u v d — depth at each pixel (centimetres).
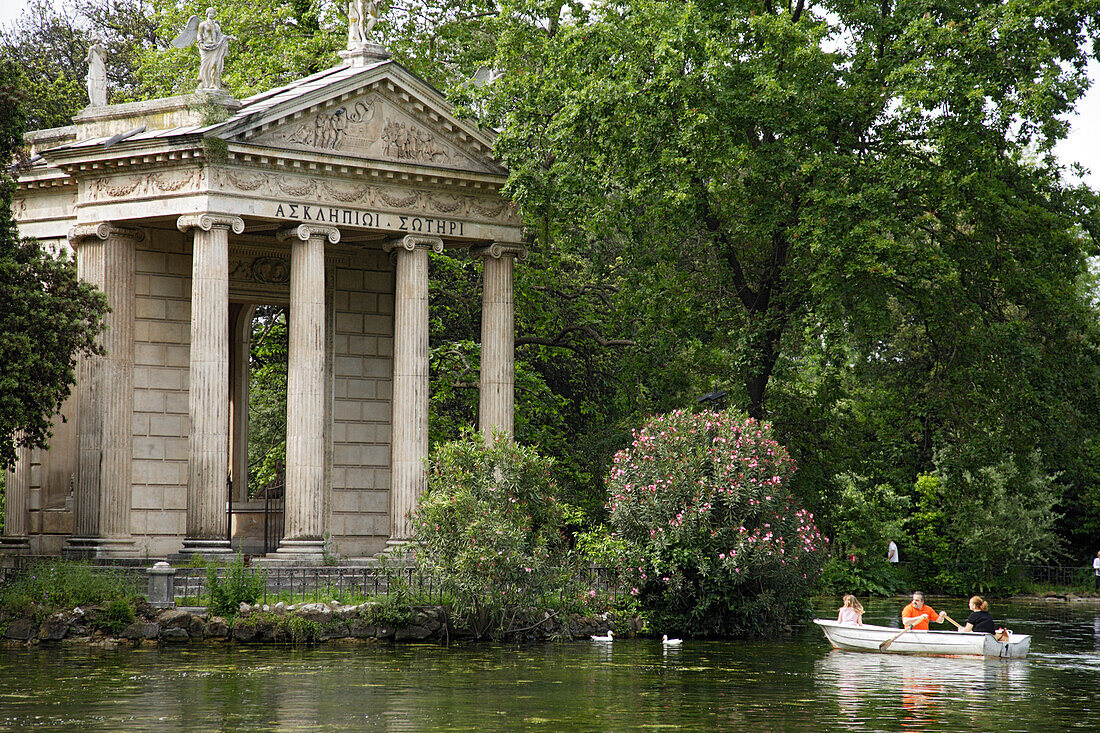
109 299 7175
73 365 6612
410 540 6359
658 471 6450
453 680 4672
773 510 6469
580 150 7406
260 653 5406
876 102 7256
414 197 7512
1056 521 12538
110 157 7056
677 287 8069
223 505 6912
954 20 6981
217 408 6900
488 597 5953
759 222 7350
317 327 7169
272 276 8006
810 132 7056
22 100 6544
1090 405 7556
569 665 5184
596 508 8956
